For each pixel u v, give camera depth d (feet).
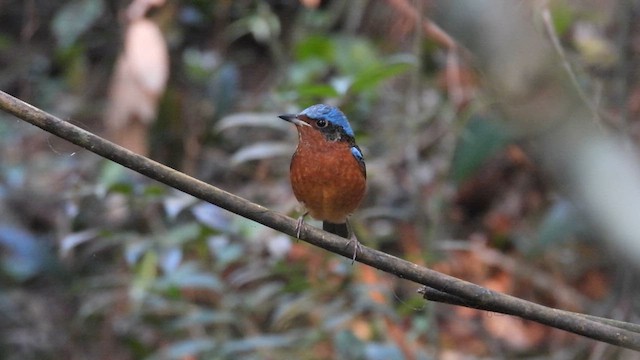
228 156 46.37
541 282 41.11
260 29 45.44
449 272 41.60
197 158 45.75
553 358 39.50
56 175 45.19
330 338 33.83
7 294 41.01
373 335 33.19
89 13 45.50
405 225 41.14
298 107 35.58
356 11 47.37
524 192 45.24
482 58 5.99
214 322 34.27
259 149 34.45
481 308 17.53
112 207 39.09
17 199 43.88
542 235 35.06
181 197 32.01
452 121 39.83
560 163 5.78
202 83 46.19
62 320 41.01
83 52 50.24
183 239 33.30
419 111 41.63
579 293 41.24
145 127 38.24
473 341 40.96
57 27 45.50
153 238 33.65
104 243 38.22
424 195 42.22
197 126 44.73
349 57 41.60
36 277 42.22
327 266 35.45
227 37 49.32
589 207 5.64
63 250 31.48
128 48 37.73
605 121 16.16
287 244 32.91
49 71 53.21
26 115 16.57
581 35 37.37
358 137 35.14
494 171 45.62
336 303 33.42
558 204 35.09
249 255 36.27
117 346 39.91
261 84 49.83
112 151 16.93
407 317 38.01
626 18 28.66
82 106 49.49
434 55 43.42
